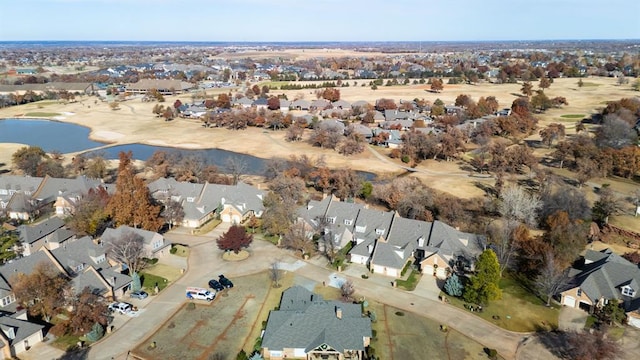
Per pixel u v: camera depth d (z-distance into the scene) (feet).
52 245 308.81
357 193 401.90
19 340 204.03
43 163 458.09
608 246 318.65
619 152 450.30
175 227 348.38
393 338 220.23
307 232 325.62
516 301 256.32
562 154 489.67
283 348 204.54
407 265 293.43
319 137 601.21
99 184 389.60
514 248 295.28
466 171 499.10
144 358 203.10
